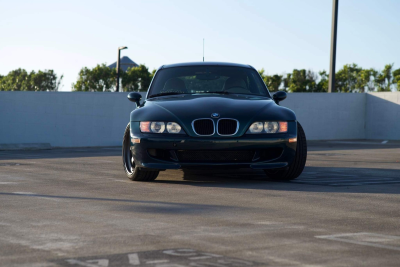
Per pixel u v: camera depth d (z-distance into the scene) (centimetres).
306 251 238
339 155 970
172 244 253
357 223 307
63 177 567
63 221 313
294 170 521
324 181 518
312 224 304
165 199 402
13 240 262
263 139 484
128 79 4447
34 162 800
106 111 1619
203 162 487
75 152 1146
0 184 503
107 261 221
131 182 518
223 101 514
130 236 271
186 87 581
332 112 2003
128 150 545
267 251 238
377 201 390
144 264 216
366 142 1753
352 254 233
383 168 673
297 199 400
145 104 540
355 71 4644
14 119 1489
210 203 382
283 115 502
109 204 379
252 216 329
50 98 1538
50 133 1540
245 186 480
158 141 488
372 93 2047
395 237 269
